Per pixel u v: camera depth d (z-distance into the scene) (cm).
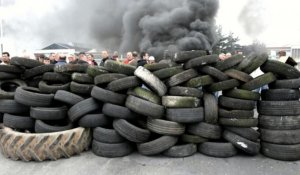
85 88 452
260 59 429
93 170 373
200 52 434
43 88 473
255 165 391
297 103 413
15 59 509
